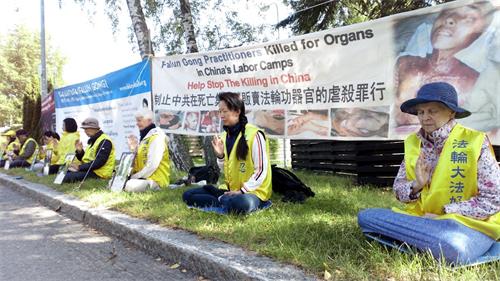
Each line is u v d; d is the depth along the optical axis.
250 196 4.43
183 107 7.81
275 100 6.54
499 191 2.72
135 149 6.88
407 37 5.13
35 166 11.64
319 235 3.62
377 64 5.43
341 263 2.89
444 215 2.82
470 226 2.74
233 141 4.81
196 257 3.48
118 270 3.72
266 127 6.66
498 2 4.41
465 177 2.83
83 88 11.62
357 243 3.27
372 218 3.14
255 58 6.71
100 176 8.14
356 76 5.64
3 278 3.64
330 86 5.91
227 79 7.11
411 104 2.96
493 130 4.49
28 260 4.12
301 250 3.24
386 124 5.40
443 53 4.83
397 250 2.94
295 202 4.97
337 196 5.50
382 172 6.64
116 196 6.30
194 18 12.67
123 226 4.67
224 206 4.55
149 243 4.16
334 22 12.03
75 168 8.26
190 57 7.60
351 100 5.71
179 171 8.97
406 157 3.20
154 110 8.32
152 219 4.81
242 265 3.11
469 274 2.53
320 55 5.98
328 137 5.98
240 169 4.78
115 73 9.75
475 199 2.78
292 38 6.23
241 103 4.76
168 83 8.06
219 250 3.51
